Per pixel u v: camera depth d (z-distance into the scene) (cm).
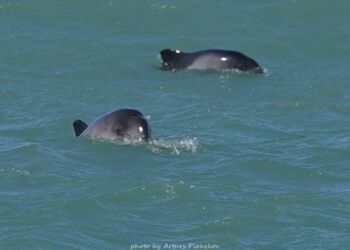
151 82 11856
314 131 10194
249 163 9206
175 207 8325
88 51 12812
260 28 13675
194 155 9400
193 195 8488
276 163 9225
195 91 11538
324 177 9012
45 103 11000
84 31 13488
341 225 8081
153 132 10056
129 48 13000
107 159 9281
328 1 14312
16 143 9700
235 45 13262
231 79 11962
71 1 14250
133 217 8169
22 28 13488
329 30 13675
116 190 8550
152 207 8325
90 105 11019
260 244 7788
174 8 14100
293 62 12675
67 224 8006
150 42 13262
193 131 10106
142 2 14212
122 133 9669
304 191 8669
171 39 13412
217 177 8894
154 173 8950
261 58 12838
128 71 12219
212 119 10469
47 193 8531
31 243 7700
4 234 7812
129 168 9081
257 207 8294
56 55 12612
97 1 14262
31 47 12838
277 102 11031
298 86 11638
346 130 10219
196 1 14262
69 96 11262
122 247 7706
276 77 12050
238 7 14175
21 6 14062
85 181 8756
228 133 10081
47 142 9738
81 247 7681
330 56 12900
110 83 11775
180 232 7944
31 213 8150
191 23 13825
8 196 8462
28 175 8894
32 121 10412
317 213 8250
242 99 11231
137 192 8525
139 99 11212
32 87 11550
